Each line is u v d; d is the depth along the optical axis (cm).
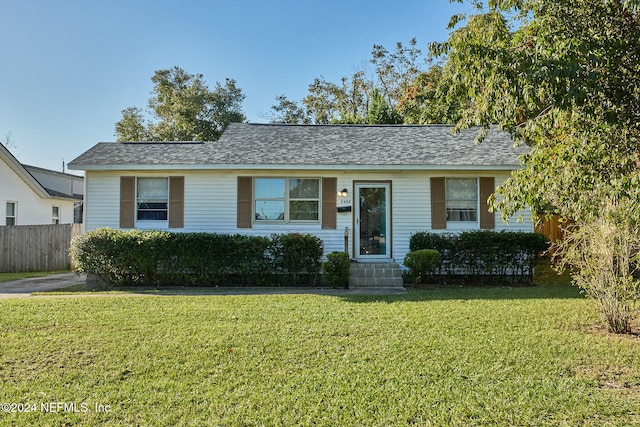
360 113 3297
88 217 1214
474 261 1104
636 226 536
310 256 1084
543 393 382
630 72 410
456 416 341
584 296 880
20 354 489
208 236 1077
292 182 1220
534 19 487
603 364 457
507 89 407
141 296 907
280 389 392
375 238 1223
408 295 916
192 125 3331
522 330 593
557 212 607
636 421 332
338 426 327
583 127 425
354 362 464
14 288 1095
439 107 2072
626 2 377
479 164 1145
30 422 334
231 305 786
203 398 374
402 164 1156
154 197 1230
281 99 3625
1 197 1855
